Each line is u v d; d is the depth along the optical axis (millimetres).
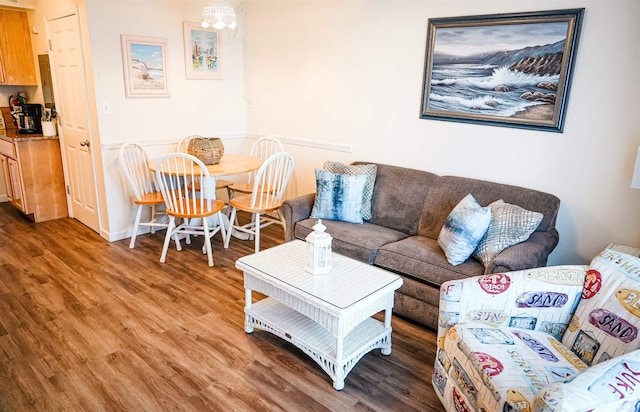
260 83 4594
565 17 2650
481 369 1606
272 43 4371
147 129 4066
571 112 2752
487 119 3086
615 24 2518
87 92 3752
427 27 3254
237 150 4887
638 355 1390
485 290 1930
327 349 2188
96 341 2477
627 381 1295
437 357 2033
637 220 2633
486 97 3068
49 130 4422
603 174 2705
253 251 3846
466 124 3205
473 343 1746
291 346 2498
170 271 3402
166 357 2354
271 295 2365
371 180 3463
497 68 2977
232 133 4773
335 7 3777
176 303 2920
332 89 3979
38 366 2254
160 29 3975
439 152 3395
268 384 2174
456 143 3287
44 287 3092
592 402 1221
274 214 4594
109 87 3730
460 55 3127
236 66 4652
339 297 2104
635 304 1630
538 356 1682
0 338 2486
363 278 2312
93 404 2006
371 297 2127
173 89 4176
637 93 2514
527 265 2297
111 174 3877
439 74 3260
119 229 4035
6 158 4496
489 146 3127
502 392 1471
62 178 4582
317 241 2268
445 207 3080
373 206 3432
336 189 3305
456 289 1946
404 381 2234
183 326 2652
